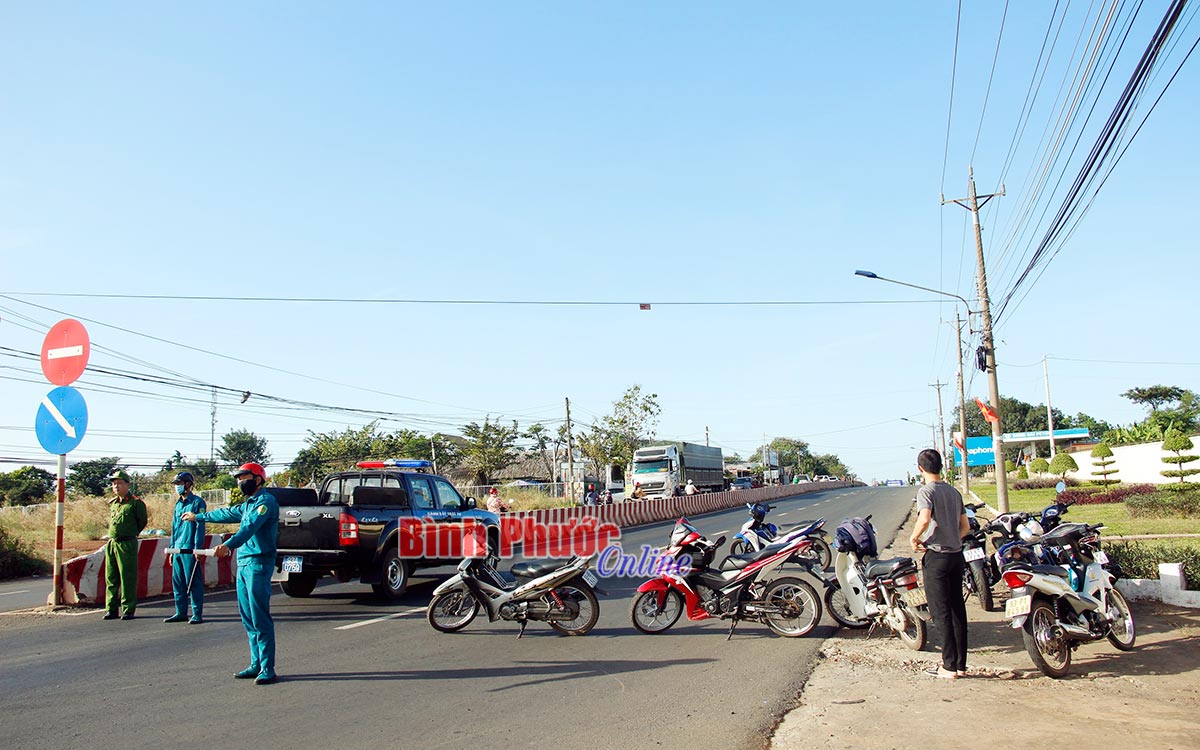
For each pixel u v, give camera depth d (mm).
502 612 9195
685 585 9188
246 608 7184
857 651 8242
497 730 5758
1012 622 6930
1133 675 6883
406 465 14961
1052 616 7059
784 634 9086
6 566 17812
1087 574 7660
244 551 7223
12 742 5566
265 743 5508
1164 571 9852
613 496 49781
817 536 9250
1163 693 6332
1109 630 7414
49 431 11906
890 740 5402
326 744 5473
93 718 6113
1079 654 7656
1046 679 6809
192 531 10461
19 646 8930
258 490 7277
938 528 6910
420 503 12969
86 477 57844
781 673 7402
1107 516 23672
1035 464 58844
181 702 6539
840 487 92625
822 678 7207
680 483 44531
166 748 5430
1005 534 10445
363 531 11656
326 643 8898
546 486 58031
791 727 5785
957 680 6871
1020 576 6977
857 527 9047
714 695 6672
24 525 28891
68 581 11812
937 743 5297
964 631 6938
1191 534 17141
